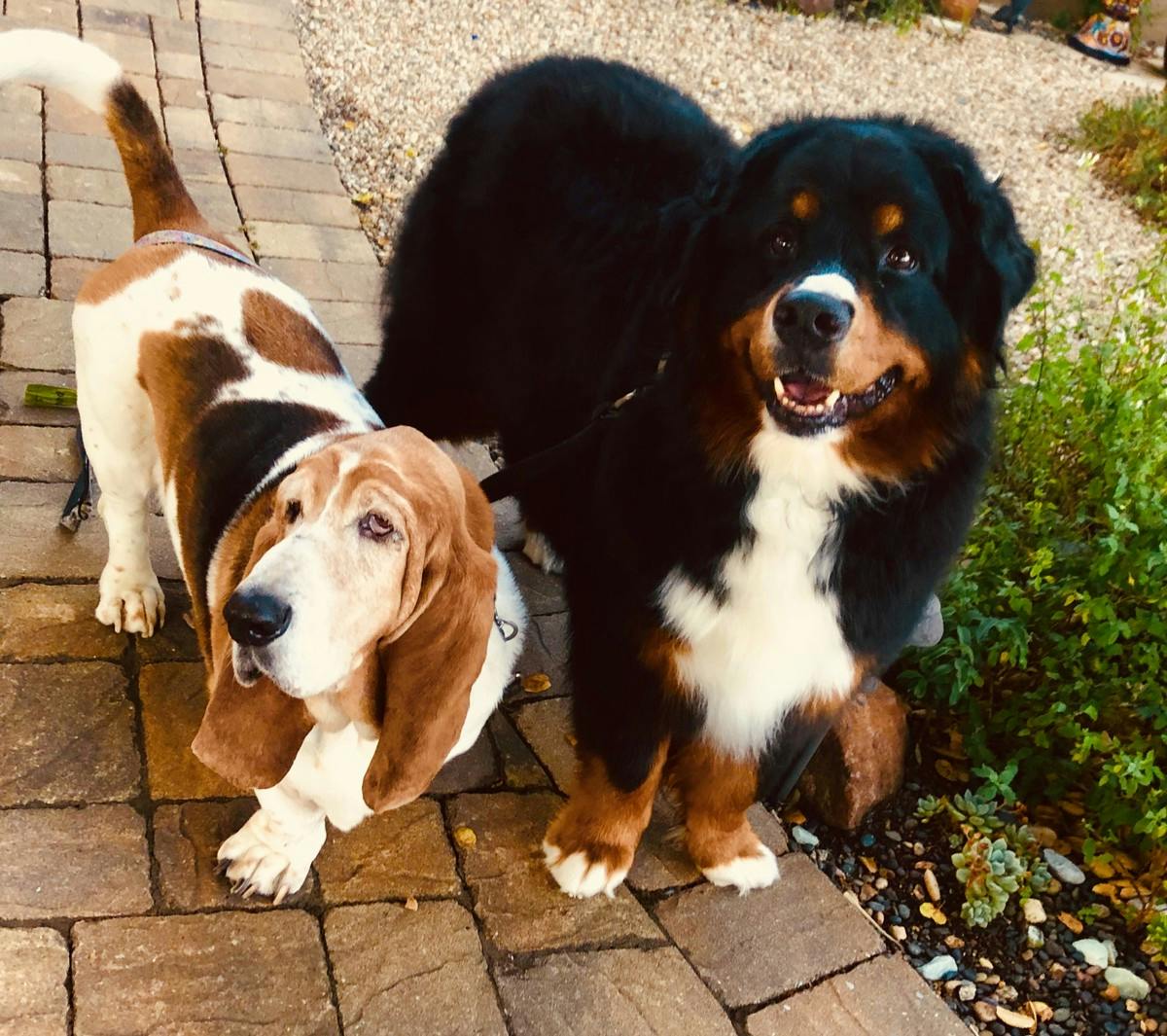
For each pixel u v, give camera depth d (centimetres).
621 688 101
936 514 94
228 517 92
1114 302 225
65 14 258
